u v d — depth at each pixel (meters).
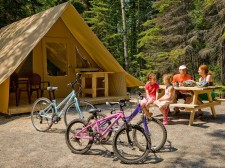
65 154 3.71
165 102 5.16
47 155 3.68
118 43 18.48
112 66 8.34
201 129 4.88
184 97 5.78
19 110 6.36
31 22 7.34
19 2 13.18
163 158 3.50
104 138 3.88
